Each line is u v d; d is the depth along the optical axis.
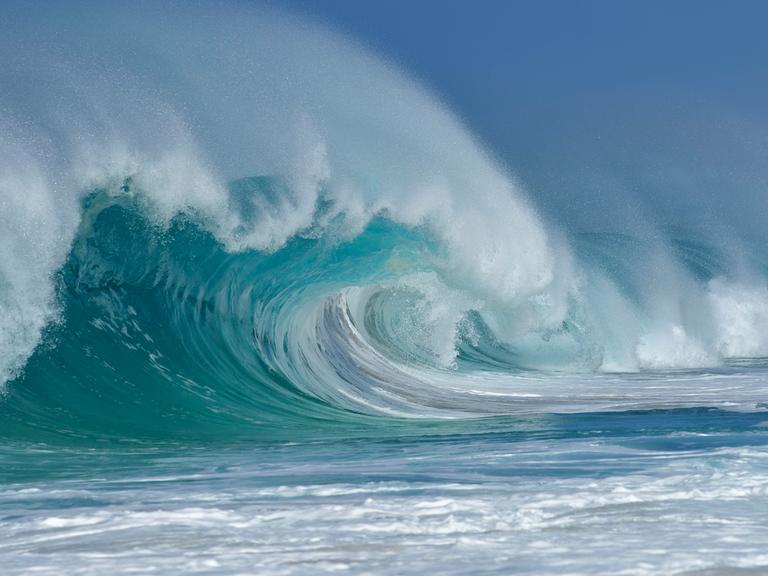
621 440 34.06
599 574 16.55
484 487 25.03
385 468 29.50
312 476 28.20
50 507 23.95
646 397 53.84
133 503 24.27
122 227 48.88
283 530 20.25
